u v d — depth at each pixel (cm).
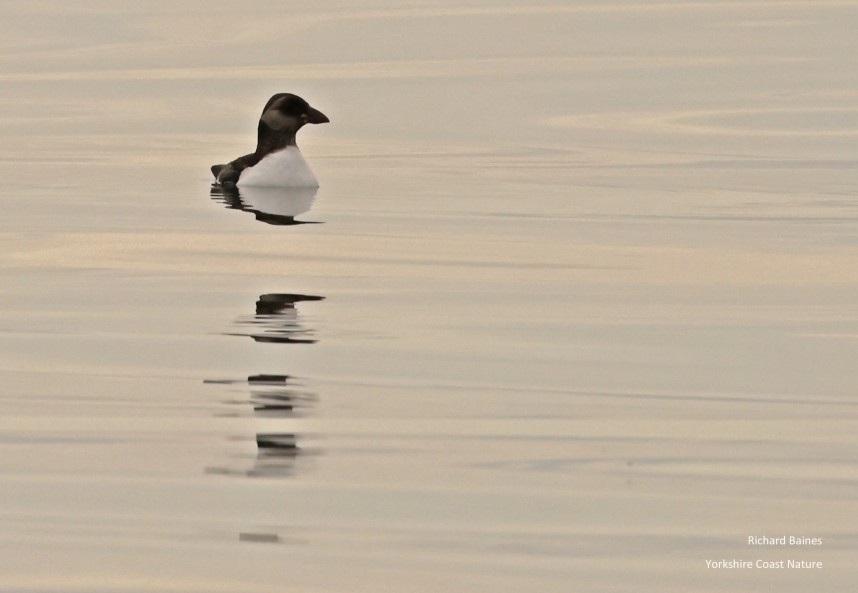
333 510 880
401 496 902
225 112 2906
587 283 1483
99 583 785
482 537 844
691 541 840
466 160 2369
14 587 782
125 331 1291
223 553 821
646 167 2298
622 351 1228
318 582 786
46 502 893
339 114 2861
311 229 1783
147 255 1627
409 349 1229
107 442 998
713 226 1812
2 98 3062
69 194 2048
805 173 2247
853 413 1062
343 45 3656
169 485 918
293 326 1305
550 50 3578
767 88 3119
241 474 938
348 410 1063
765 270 1551
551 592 777
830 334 1286
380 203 1977
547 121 2780
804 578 795
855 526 861
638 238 1731
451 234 1753
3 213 1894
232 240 1709
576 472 942
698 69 3338
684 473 943
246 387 1120
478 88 3128
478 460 964
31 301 1408
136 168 2298
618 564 809
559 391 1115
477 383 1136
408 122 2772
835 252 1648
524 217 1870
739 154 2425
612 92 3084
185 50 3628
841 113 2839
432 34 3784
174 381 1134
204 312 1358
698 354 1220
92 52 3631
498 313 1357
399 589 779
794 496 905
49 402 1084
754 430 1025
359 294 1430
